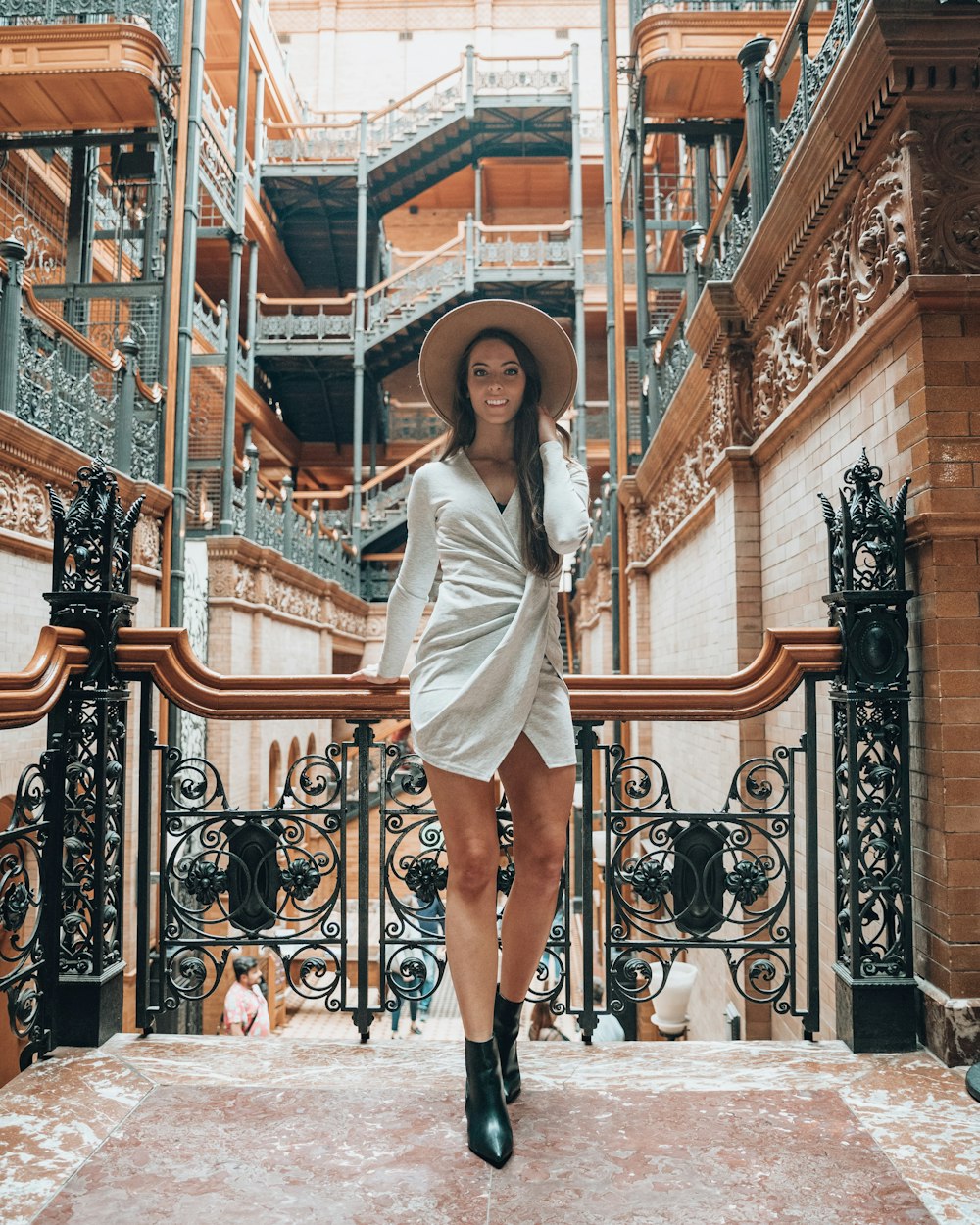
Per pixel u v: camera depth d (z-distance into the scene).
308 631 17.28
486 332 1.96
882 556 2.46
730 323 5.22
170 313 10.73
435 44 27.14
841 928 2.49
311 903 12.15
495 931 1.88
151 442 10.09
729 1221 1.60
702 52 9.08
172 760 2.55
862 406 3.23
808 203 3.71
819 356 3.86
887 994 2.36
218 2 17.38
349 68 27.22
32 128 11.23
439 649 1.89
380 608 22.97
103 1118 1.98
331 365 22.39
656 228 12.27
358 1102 2.06
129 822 8.33
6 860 2.19
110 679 2.51
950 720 2.36
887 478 2.92
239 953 10.28
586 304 22.81
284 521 15.50
